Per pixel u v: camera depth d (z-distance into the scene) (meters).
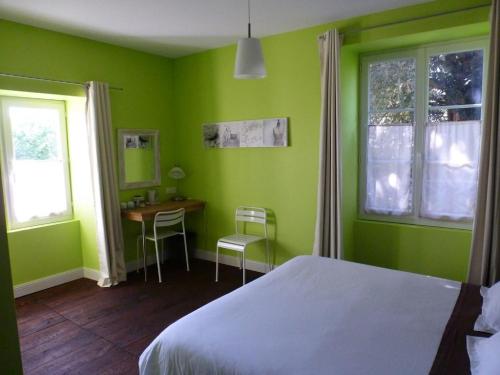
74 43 3.68
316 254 3.52
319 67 3.54
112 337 2.86
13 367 0.91
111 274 3.88
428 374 1.39
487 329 1.70
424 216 3.48
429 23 2.98
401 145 3.55
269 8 3.07
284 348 1.58
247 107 4.09
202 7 3.02
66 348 2.71
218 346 1.61
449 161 3.32
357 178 3.83
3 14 3.10
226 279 4.02
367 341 1.63
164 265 4.51
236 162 4.27
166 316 3.20
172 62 4.68
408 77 3.47
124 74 4.14
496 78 2.64
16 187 3.70
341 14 3.23
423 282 2.29
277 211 4.02
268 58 3.87
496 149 2.68
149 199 4.44
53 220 4.00
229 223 4.43
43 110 3.84
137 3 2.91
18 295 3.63
